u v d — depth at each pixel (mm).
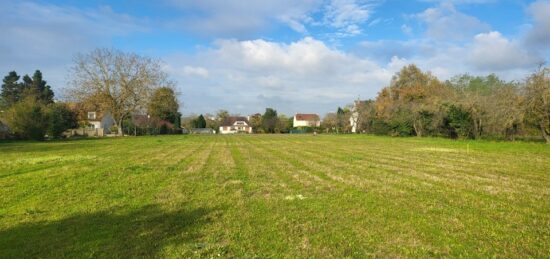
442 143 35906
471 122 42219
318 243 6094
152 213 7969
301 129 104375
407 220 7449
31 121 42125
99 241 6137
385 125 61531
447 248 5867
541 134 35188
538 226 7082
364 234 6547
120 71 58062
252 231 6699
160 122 79438
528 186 11422
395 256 5566
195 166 16500
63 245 5965
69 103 58125
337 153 24016
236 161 18797
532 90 33875
